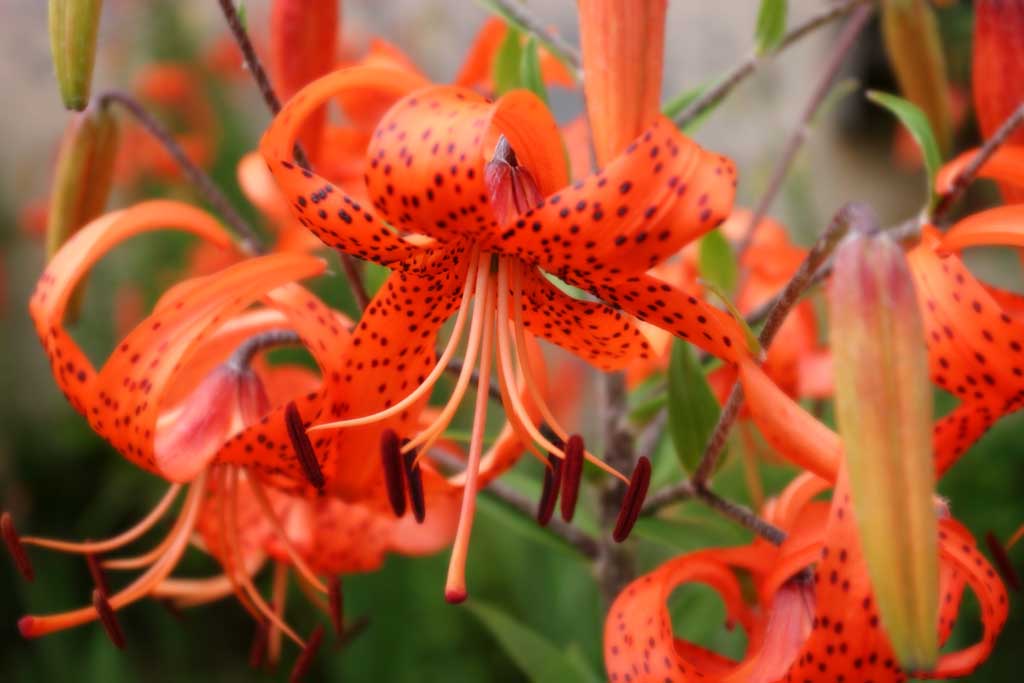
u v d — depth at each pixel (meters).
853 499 0.35
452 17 1.22
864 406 0.35
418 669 0.78
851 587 0.37
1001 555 0.43
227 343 0.46
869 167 1.47
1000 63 0.46
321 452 0.42
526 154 0.39
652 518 0.49
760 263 0.52
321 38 0.47
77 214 0.48
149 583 0.45
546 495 0.43
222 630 0.95
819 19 0.50
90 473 1.13
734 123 1.02
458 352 0.64
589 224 0.37
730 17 1.22
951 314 0.39
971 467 0.93
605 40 0.39
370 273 0.47
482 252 0.41
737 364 0.38
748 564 0.42
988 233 0.39
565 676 0.49
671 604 0.56
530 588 0.77
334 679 0.85
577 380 0.88
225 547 0.46
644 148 0.36
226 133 1.16
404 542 0.48
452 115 0.37
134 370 0.41
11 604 1.00
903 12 0.50
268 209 0.51
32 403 1.30
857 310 0.35
